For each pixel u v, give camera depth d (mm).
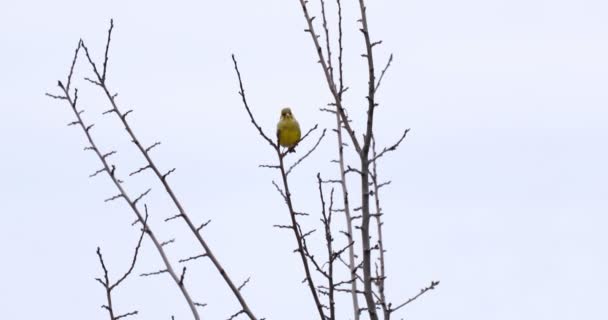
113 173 13594
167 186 13398
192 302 12336
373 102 12531
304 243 11812
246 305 12336
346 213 13852
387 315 12680
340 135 14000
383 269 13656
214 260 12641
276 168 12031
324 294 12227
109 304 11711
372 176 14320
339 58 12789
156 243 12914
